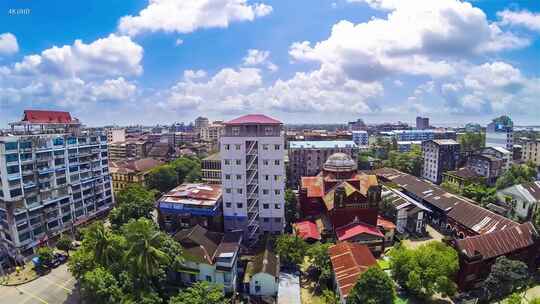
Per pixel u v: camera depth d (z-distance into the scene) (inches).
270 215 2987.2
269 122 2898.6
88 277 1877.5
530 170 4845.0
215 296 1797.5
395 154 6855.3
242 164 2940.5
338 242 2640.3
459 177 4825.3
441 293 2086.6
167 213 3102.9
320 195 3469.5
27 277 2546.8
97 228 2272.4
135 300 1863.9
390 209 3284.9
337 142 5856.3
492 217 2859.3
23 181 2876.5
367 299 1724.9
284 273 2438.5
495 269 2001.7
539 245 2393.0
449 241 2490.2
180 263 2218.3
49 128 3659.0
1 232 2898.6
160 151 7027.6
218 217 3122.5
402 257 2162.9
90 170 3693.4
